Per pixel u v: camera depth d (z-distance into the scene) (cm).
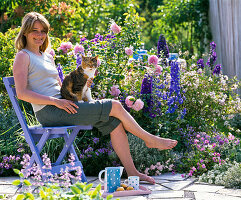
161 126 445
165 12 1093
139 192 316
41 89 338
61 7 786
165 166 404
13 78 346
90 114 335
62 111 332
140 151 407
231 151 430
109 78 464
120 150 352
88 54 466
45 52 367
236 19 795
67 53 504
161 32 1142
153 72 466
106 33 505
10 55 589
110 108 340
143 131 348
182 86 499
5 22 838
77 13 899
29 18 336
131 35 477
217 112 509
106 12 1030
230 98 552
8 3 842
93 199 217
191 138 454
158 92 462
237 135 552
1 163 390
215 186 342
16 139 432
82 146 439
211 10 954
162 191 326
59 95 350
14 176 390
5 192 322
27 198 224
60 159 363
